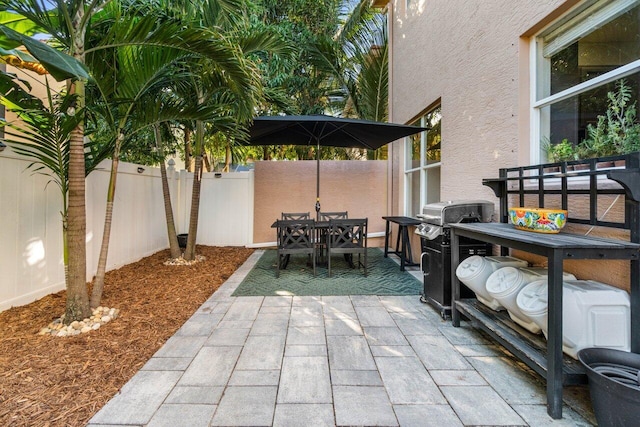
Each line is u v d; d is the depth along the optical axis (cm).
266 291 396
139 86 308
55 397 185
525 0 283
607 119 226
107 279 425
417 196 575
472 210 313
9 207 307
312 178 709
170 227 536
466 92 381
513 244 208
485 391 196
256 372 216
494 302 259
